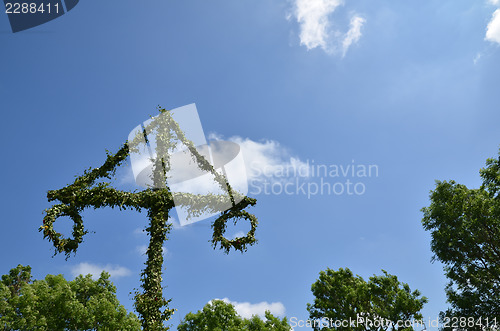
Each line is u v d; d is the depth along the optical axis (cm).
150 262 804
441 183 2631
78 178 870
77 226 829
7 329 2220
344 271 2666
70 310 2442
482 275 2389
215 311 2420
